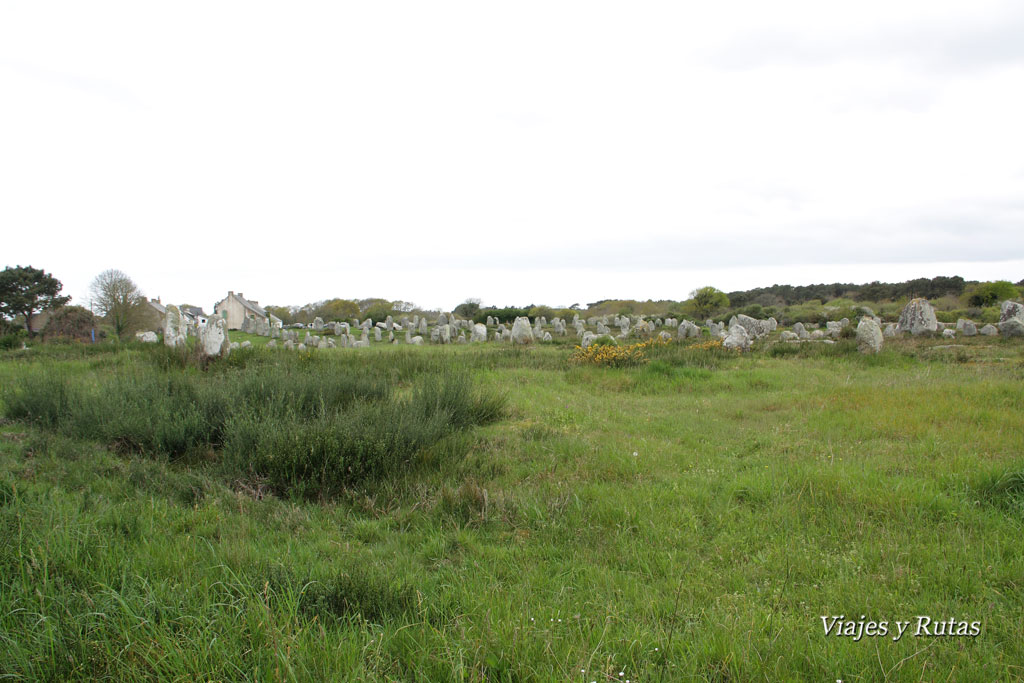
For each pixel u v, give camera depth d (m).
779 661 2.60
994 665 2.56
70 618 2.58
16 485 4.29
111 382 8.00
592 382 11.50
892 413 7.54
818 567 3.62
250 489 4.94
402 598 3.16
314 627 2.81
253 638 2.56
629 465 5.82
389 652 2.64
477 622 2.86
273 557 3.58
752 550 3.94
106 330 32.62
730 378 11.72
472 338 27.22
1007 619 2.93
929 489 4.72
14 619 2.63
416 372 11.88
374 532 4.22
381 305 59.12
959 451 5.81
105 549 3.38
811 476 5.17
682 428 7.68
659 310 61.66
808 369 13.03
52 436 6.05
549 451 6.35
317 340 27.95
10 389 8.20
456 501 4.67
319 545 3.93
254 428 5.80
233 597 2.95
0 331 28.38
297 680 2.29
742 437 7.16
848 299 60.84
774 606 3.20
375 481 5.28
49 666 2.35
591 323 42.00
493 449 6.44
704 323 44.72
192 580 3.18
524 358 14.75
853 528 4.15
